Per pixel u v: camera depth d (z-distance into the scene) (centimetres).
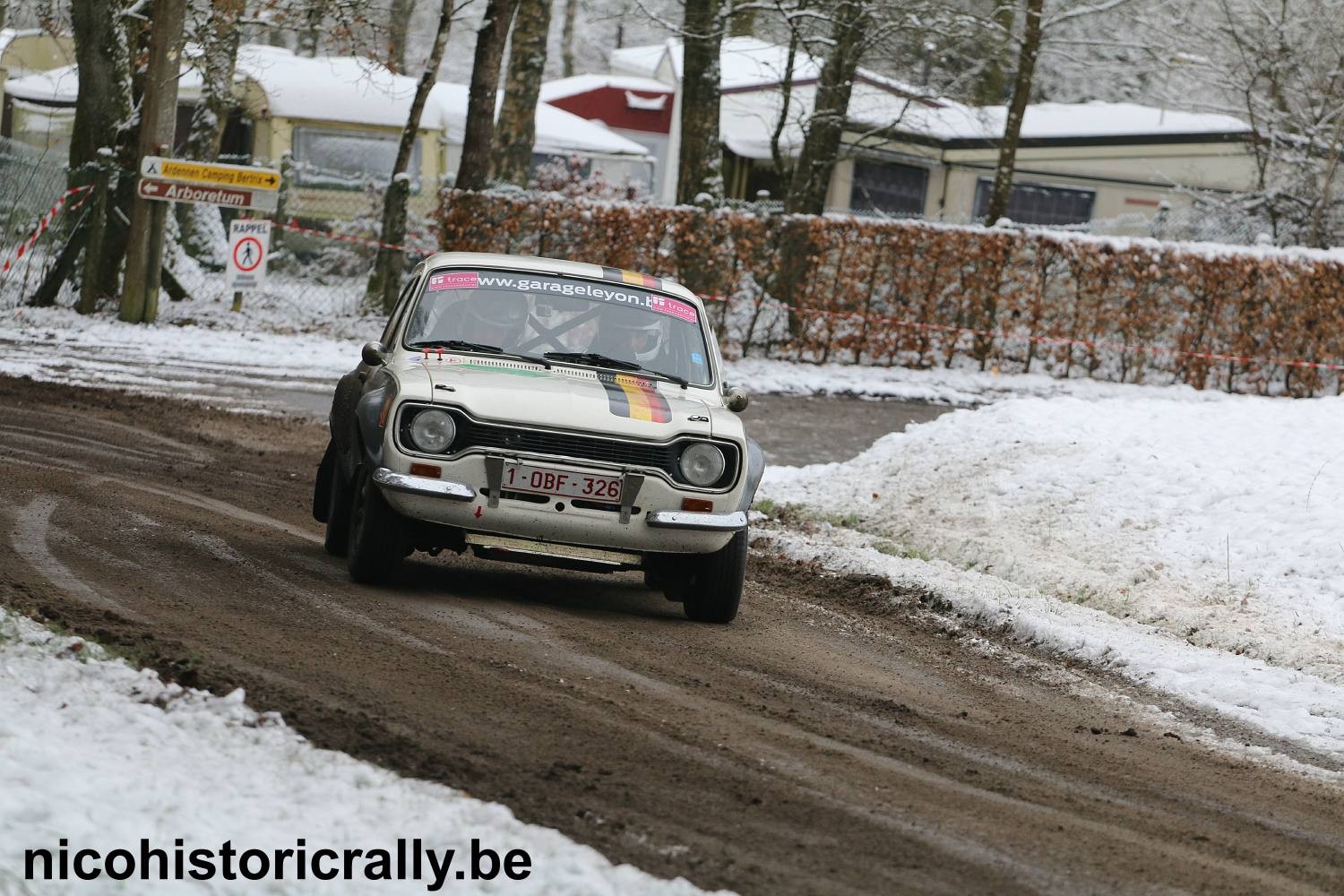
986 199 14412
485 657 2808
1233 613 3809
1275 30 12862
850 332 9738
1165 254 9756
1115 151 13975
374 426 3253
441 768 2116
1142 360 9856
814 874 1878
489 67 9756
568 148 13388
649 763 2261
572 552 3231
